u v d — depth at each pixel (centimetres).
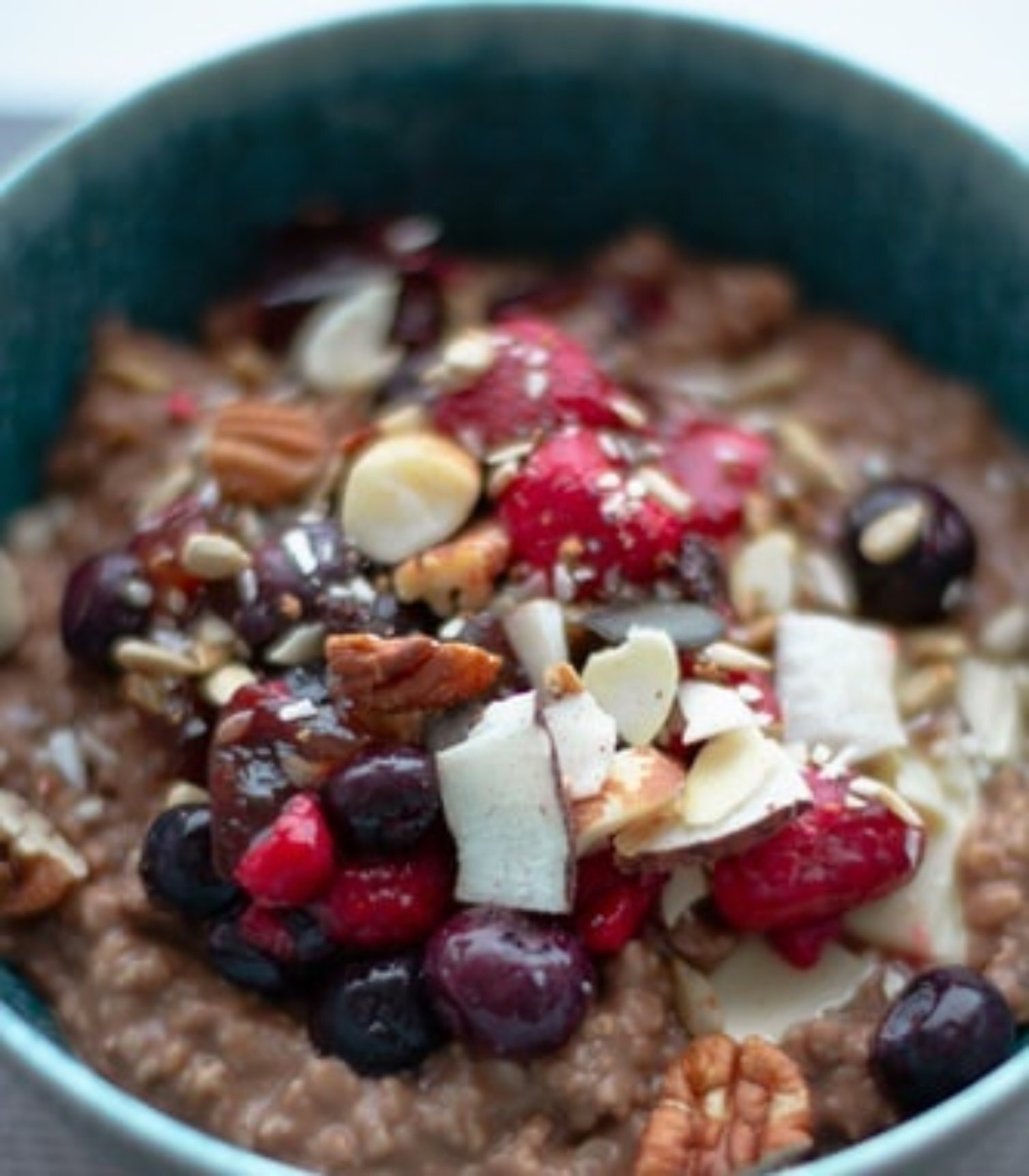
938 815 35
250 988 34
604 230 41
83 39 46
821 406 39
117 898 34
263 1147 33
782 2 47
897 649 36
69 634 36
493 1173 33
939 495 37
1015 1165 36
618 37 39
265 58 38
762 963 34
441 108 40
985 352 39
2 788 35
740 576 36
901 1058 33
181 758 35
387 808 33
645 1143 33
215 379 39
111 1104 31
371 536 35
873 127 39
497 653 34
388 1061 33
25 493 38
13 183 37
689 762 34
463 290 40
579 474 35
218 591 35
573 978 32
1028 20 47
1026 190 37
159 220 39
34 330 38
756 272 40
